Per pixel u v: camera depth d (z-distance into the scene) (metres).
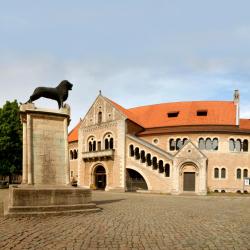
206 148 51.81
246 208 22.62
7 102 51.31
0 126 49.06
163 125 56.88
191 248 9.18
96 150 55.75
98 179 56.44
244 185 50.19
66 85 18.61
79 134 59.84
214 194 45.94
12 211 15.00
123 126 52.50
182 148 47.06
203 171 45.94
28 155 16.95
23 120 18.03
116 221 14.09
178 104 61.81
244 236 11.09
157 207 21.84
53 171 17.53
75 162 63.44
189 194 44.66
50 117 17.89
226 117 55.41
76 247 9.05
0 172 49.50
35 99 17.98
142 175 49.75
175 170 46.69
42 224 12.85
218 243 9.88
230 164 51.09
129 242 9.83
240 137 51.78
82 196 17.38
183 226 13.11
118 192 47.56
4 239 9.93
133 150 51.66
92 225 12.82
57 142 17.88
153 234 11.19
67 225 12.70
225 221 14.95
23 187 16.34
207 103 59.69
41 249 8.77
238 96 57.19
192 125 54.78
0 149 48.12
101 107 56.59
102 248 9.02
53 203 16.17
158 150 49.47
